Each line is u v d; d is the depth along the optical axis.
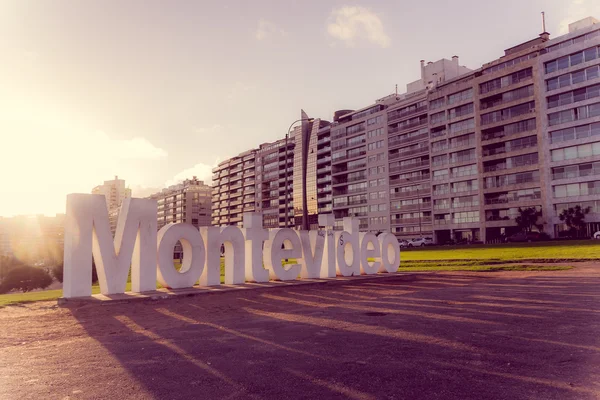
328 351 7.07
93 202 14.22
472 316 9.91
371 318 10.09
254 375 5.86
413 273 22.41
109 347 7.82
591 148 63.72
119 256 14.55
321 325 9.38
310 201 119.88
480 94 78.44
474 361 6.25
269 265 18.84
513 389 5.05
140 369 6.29
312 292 15.91
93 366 6.54
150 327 9.70
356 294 15.08
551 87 68.50
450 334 8.08
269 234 18.89
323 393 5.09
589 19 69.38
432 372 5.79
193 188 181.38
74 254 13.75
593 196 63.31
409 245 81.00
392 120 97.00
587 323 8.61
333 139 113.25
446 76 89.25
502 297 12.95
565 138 66.56
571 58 66.19
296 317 10.55
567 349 6.72
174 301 13.73
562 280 17.22
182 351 7.33
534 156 70.88
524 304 11.41
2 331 9.69
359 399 4.86
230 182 160.75
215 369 6.19
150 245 15.13
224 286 16.59
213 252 16.95
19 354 7.49
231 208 159.88
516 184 72.88
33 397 5.21
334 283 18.64
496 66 77.12
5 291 80.69
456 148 82.75
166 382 5.65
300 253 19.75
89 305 12.86
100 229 14.29
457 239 82.31
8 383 5.79
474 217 79.69
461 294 14.12
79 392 5.34
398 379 5.53
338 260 20.86
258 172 141.75
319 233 20.48
